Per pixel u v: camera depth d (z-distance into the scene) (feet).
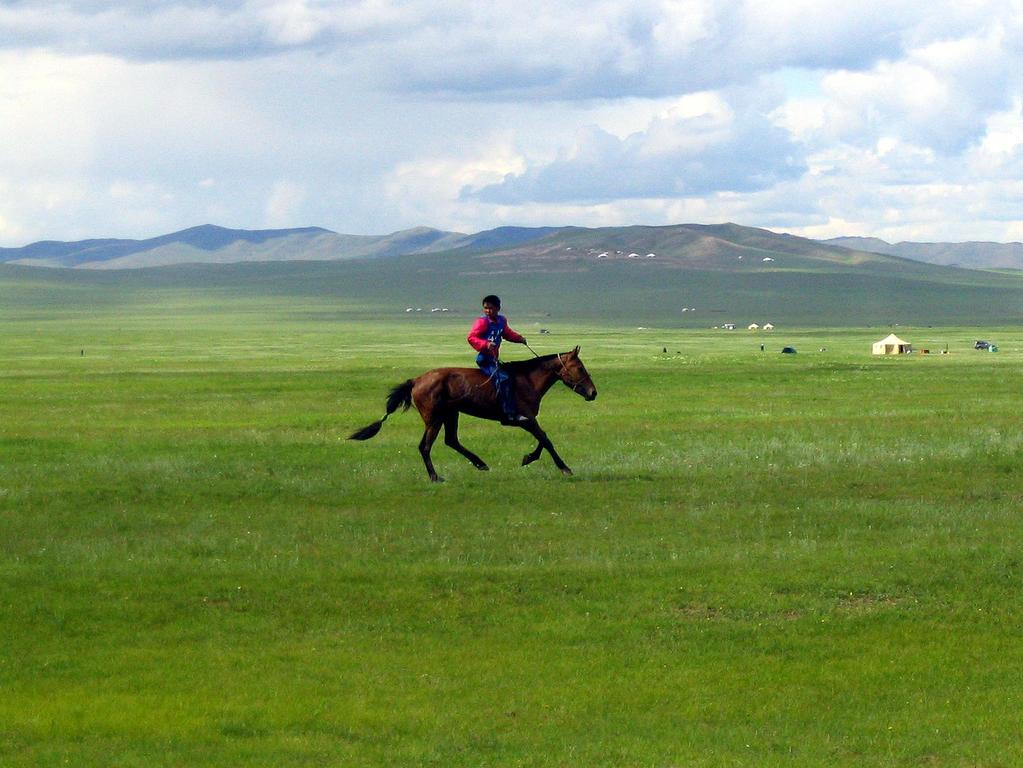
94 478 76.59
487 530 59.21
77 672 38.65
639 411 127.44
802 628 43.09
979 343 337.31
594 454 86.48
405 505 66.54
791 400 142.31
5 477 77.15
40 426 114.32
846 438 96.94
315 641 41.93
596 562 51.75
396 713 35.04
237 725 34.01
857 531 58.39
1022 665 39.19
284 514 64.18
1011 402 136.05
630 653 40.57
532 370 75.41
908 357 277.23
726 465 79.77
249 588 47.85
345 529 59.88
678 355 286.66
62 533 59.62
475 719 34.65
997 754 32.07
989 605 45.65
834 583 48.11
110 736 33.24
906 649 40.86
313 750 32.22
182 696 36.37
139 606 45.60
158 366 242.58
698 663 39.63
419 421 117.80
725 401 141.49
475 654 40.50
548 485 72.28
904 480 74.08
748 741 33.09
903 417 116.98
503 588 47.93
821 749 32.48
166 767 31.07
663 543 55.88
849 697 36.52
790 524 60.34
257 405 141.49
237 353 315.78
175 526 61.46
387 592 47.37
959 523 60.03
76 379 191.01
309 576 49.52
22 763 31.22
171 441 99.09
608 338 456.04
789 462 81.15
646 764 31.48
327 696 36.52
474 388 74.13
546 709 35.50
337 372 211.20
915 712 35.29
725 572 49.88
